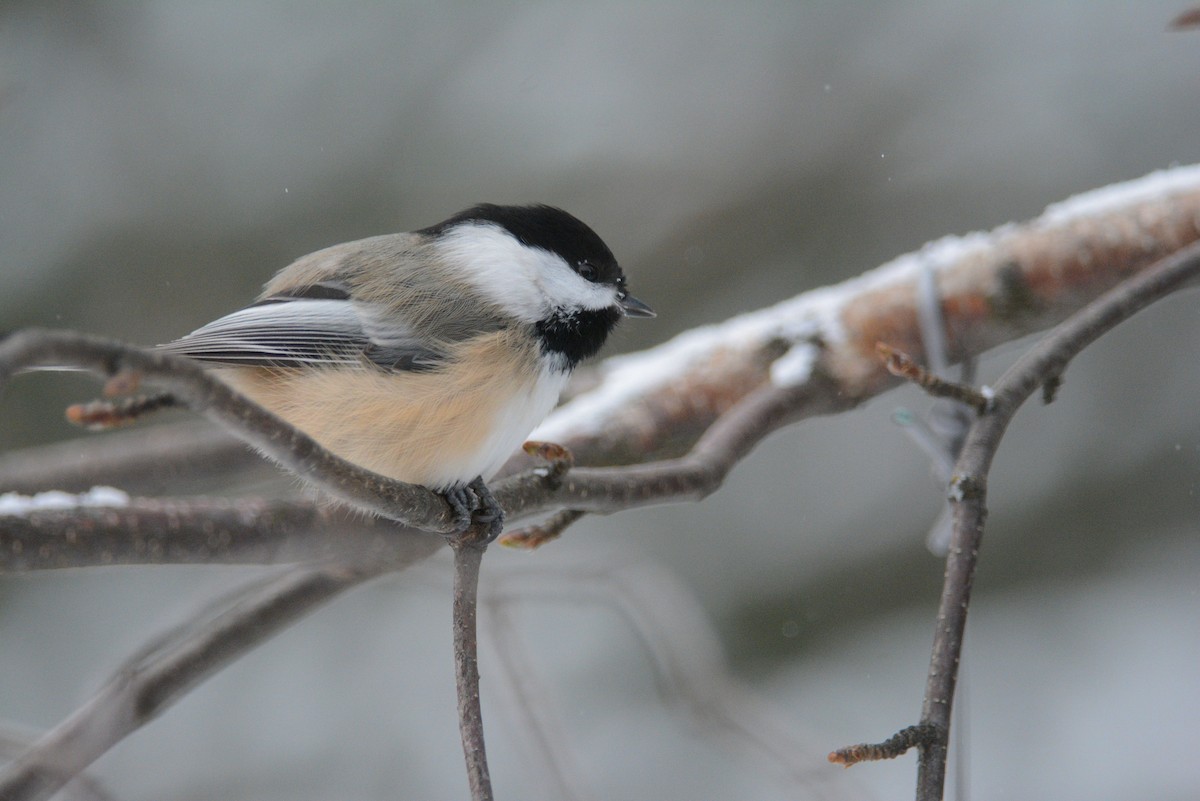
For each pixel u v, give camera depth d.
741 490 12.88
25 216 13.38
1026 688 10.95
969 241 7.80
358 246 6.58
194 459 7.48
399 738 10.98
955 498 4.86
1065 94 13.03
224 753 10.98
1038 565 11.96
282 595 6.12
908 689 11.27
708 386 7.75
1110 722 10.46
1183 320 12.34
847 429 13.02
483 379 5.90
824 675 11.72
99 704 5.58
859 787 8.00
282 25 13.88
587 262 6.54
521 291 6.32
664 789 10.52
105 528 4.77
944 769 4.09
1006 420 5.17
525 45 13.90
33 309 13.18
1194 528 11.71
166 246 13.40
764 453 13.02
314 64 13.84
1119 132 12.81
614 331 6.91
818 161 13.47
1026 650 11.28
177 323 13.27
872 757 4.01
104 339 3.32
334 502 5.54
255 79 13.80
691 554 12.62
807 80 13.66
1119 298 5.66
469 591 4.90
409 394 5.80
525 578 8.12
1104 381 12.48
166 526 4.95
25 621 11.91
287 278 6.34
